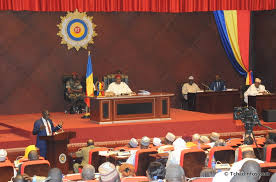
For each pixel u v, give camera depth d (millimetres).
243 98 17844
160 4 17938
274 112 14930
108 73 18656
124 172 5719
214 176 4344
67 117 16000
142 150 7500
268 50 19422
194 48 19891
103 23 18531
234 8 18344
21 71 17516
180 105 19750
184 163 6945
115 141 13523
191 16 19812
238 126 14945
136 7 17656
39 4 16531
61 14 17938
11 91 17406
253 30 20172
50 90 17922
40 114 17422
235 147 8711
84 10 17047
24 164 6645
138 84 19141
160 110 14500
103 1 17250
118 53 18812
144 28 19188
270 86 19359
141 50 19172
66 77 17516
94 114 14203
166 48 19531
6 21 17250
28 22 17531
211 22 20062
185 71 19828
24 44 17516
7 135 13750
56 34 17906
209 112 17469
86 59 18344
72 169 9914
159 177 4566
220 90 18562
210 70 20125
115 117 13953
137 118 14203
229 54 20125
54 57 17922
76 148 12695
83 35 18234
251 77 20156
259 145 8508
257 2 18484
